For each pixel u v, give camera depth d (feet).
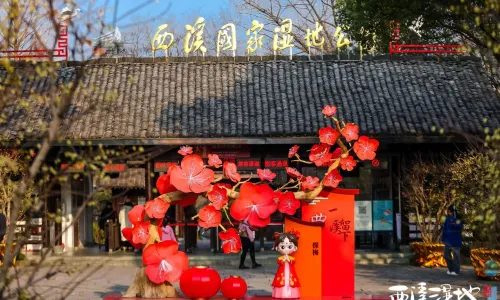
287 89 82.33
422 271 68.59
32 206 25.50
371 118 77.10
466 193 66.33
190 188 38.73
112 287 57.00
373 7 57.06
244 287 38.96
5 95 26.45
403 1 53.26
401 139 74.79
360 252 77.77
